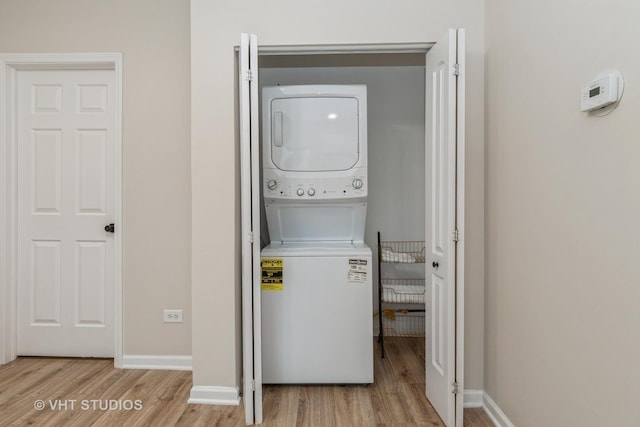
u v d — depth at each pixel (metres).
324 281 2.28
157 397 2.19
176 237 2.56
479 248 2.09
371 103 3.14
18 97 2.65
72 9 2.54
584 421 1.26
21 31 2.55
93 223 2.66
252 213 1.91
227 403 2.12
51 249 2.68
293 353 2.29
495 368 1.96
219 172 2.11
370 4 2.08
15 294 2.67
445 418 1.89
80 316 2.68
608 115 1.15
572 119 1.32
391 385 2.35
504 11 1.83
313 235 2.67
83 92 2.65
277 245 2.55
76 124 2.65
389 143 3.14
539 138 1.53
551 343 1.46
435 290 2.04
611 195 1.14
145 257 2.57
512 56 1.76
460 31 1.80
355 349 2.29
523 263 1.67
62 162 2.66
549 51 1.46
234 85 2.11
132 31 2.53
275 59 2.90
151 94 2.54
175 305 2.57
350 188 2.45
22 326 2.69
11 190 2.63
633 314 1.06
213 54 2.10
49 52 2.55
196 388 2.13
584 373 1.26
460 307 1.83
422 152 3.14
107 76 2.64
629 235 1.07
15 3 2.55
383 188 3.15
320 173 2.46
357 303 2.29
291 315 2.28
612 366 1.14
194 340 2.13
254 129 1.90
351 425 1.92
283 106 2.45
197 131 2.11
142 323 2.57
